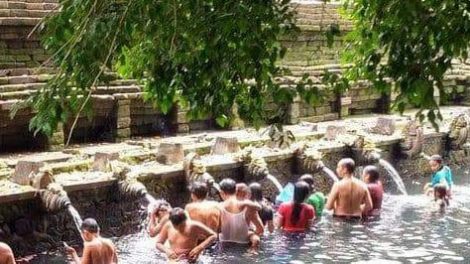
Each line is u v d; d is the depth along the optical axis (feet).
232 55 19.24
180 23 18.94
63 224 39.40
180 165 46.73
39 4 55.36
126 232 42.50
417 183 62.59
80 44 18.74
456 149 70.44
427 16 16.88
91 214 41.11
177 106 60.44
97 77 18.90
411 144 63.57
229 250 40.32
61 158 47.98
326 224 46.21
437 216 49.21
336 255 39.93
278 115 20.84
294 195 44.39
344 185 47.70
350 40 22.30
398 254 40.34
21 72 53.16
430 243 42.60
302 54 73.61
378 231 45.03
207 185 44.45
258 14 18.47
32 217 38.40
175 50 19.25
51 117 19.26
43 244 38.60
